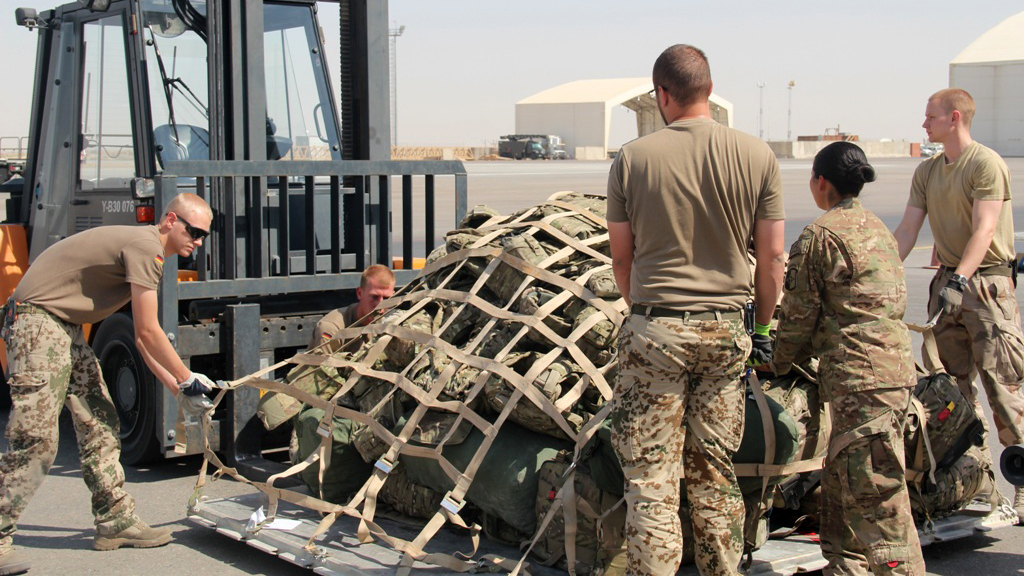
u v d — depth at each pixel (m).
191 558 4.95
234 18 6.47
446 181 42.69
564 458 4.23
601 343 4.45
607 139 102.81
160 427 6.14
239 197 6.52
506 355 4.49
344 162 6.55
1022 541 5.08
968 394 5.27
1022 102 88.31
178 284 6.10
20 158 8.07
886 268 3.98
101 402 5.07
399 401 4.89
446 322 4.88
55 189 7.24
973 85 90.69
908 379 3.96
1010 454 4.88
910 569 3.90
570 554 3.98
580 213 5.13
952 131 5.09
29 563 4.82
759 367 4.30
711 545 3.75
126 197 6.63
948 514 4.87
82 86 7.02
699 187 3.61
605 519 3.94
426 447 4.50
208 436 6.23
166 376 4.96
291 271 6.85
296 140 7.09
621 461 3.75
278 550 4.66
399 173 6.76
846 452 3.97
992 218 4.92
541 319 4.52
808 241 4.00
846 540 4.12
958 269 4.92
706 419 3.73
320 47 7.25
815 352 4.13
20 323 4.74
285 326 6.53
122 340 6.45
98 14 6.82
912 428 4.47
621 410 3.74
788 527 4.65
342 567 4.32
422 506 4.74
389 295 5.82
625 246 3.80
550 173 53.12
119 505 5.07
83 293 4.82
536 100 108.12
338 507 4.62
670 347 3.62
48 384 4.74
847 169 4.04
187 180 6.57
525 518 4.33
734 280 3.66
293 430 5.50
